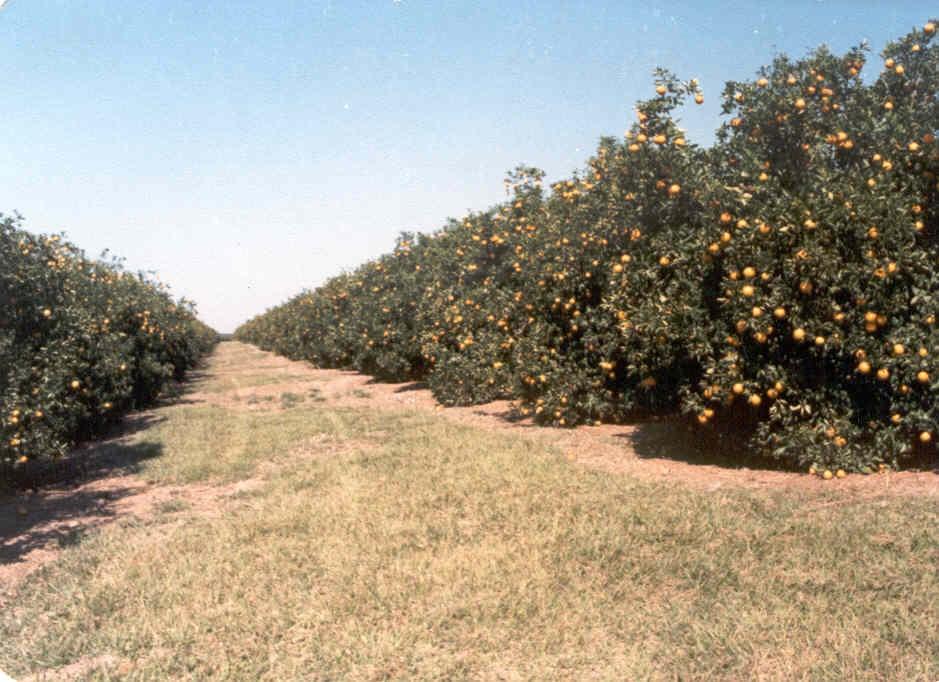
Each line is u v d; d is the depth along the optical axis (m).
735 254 5.99
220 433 10.34
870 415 6.16
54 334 7.56
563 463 6.93
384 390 16.02
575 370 9.19
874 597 3.68
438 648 3.47
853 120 6.29
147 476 7.70
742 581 3.97
